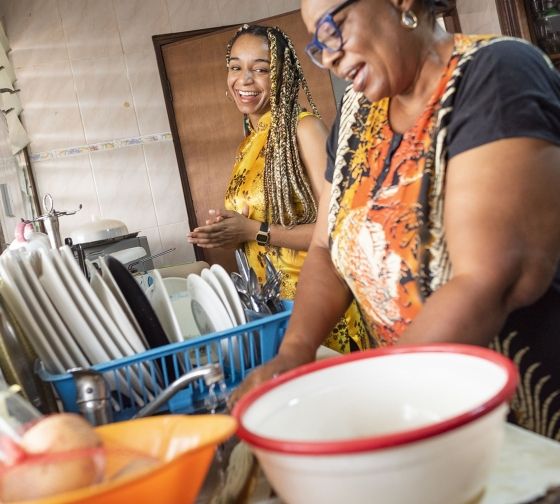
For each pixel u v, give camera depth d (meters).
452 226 0.86
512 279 0.82
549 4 3.72
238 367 1.18
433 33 0.97
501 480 0.65
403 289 1.00
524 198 0.82
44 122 4.49
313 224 1.90
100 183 4.55
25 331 1.11
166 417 0.60
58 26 4.49
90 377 0.88
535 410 0.98
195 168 4.48
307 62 4.29
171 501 0.53
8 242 2.82
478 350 0.63
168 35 4.54
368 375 0.68
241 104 2.06
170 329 1.28
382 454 0.50
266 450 0.54
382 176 1.03
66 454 0.51
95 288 1.18
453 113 0.91
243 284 1.38
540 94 0.85
